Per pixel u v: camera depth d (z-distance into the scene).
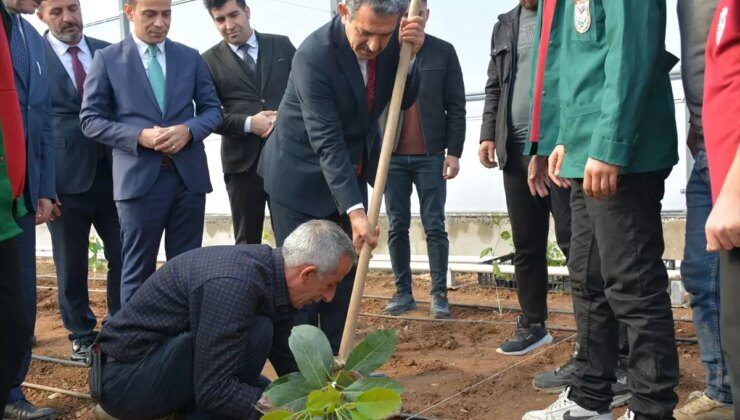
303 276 2.88
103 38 8.86
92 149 4.76
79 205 4.76
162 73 4.56
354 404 1.90
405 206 5.59
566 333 4.83
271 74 5.23
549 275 6.14
